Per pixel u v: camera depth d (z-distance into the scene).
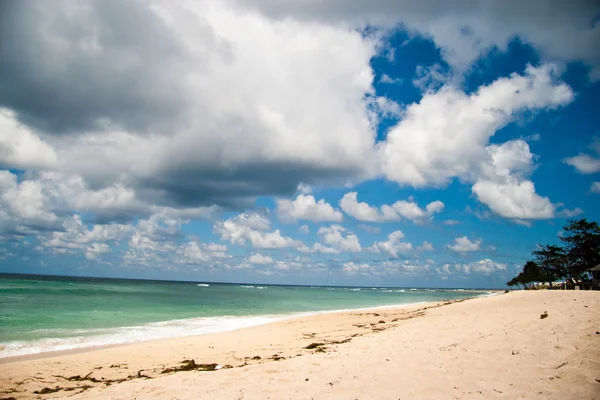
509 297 24.88
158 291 76.62
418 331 14.85
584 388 7.22
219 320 29.80
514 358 9.26
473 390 7.61
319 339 18.77
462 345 11.01
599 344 9.42
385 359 10.31
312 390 8.24
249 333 21.75
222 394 8.27
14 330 21.48
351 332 21.11
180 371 12.31
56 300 42.31
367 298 89.94
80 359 14.50
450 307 28.31
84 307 36.00
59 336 20.02
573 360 8.61
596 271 39.59
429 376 8.59
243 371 10.16
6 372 12.43
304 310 43.97
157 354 15.41
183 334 22.00
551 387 7.42
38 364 13.62
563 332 10.92
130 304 42.75
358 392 7.96
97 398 8.49
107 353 15.63
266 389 8.45
